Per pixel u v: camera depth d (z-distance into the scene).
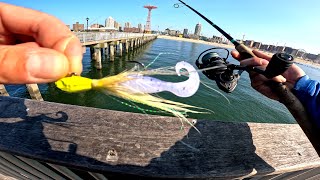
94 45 17.67
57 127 1.56
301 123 1.26
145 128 1.62
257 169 1.42
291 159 1.53
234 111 12.41
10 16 0.87
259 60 1.30
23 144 1.41
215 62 1.41
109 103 10.45
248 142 1.63
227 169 1.38
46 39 0.80
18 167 1.66
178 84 1.08
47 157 1.33
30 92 9.34
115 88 0.95
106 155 1.38
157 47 49.97
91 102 10.43
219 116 11.46
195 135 1.62
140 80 1.02
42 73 0.66
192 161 1.41
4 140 1.44
